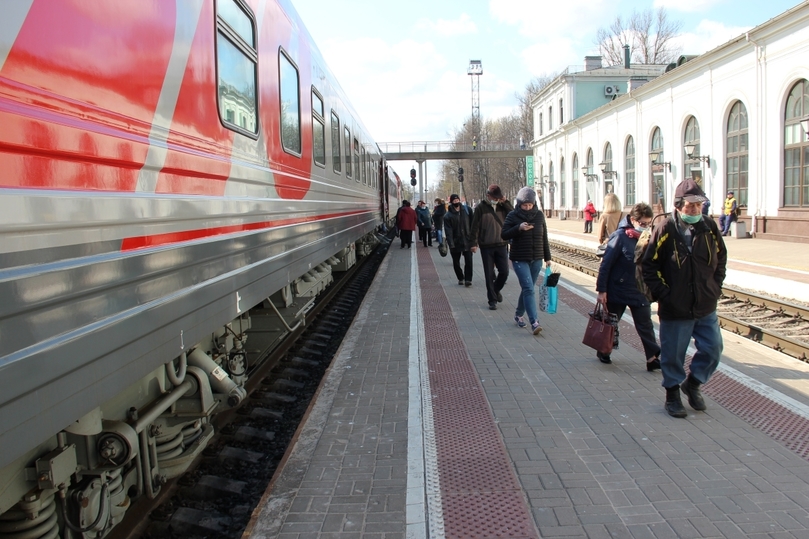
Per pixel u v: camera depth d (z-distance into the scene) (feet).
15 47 6.38
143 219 9.05
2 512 7.63
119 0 8.55
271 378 20.95
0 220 5.96
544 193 153.48
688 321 14.42
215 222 12.10
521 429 14.34
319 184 24.14
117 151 8.39
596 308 19.62
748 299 32.04
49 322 6.69
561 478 11.80
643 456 12.73
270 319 21.12
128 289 8.50
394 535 9.92
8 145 6.17
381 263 53.83
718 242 14.24
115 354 8.08
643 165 93.91
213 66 12.20
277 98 17.42
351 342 23.32
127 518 11.48
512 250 23.99
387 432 14.35
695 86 77.15
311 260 22.30
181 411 12.26
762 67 63.36
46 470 8.10
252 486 13.34
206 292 11.48
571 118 132.77
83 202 7.45
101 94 8.05
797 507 10.55
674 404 14.98
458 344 22.63
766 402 15.79
